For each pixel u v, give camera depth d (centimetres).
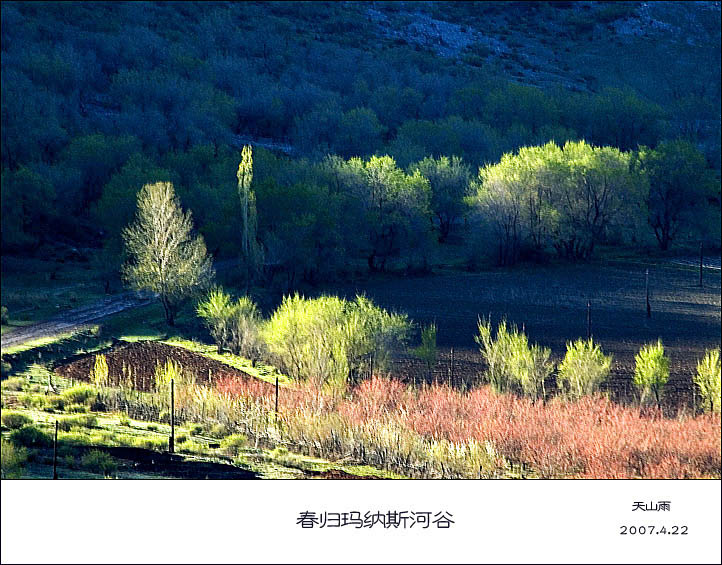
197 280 6894
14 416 4178
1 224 8669
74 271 8469
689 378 5594
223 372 5628
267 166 9969
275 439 4372
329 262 8600
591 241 9925
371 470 3972
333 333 5247
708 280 8675
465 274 9019
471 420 4447
